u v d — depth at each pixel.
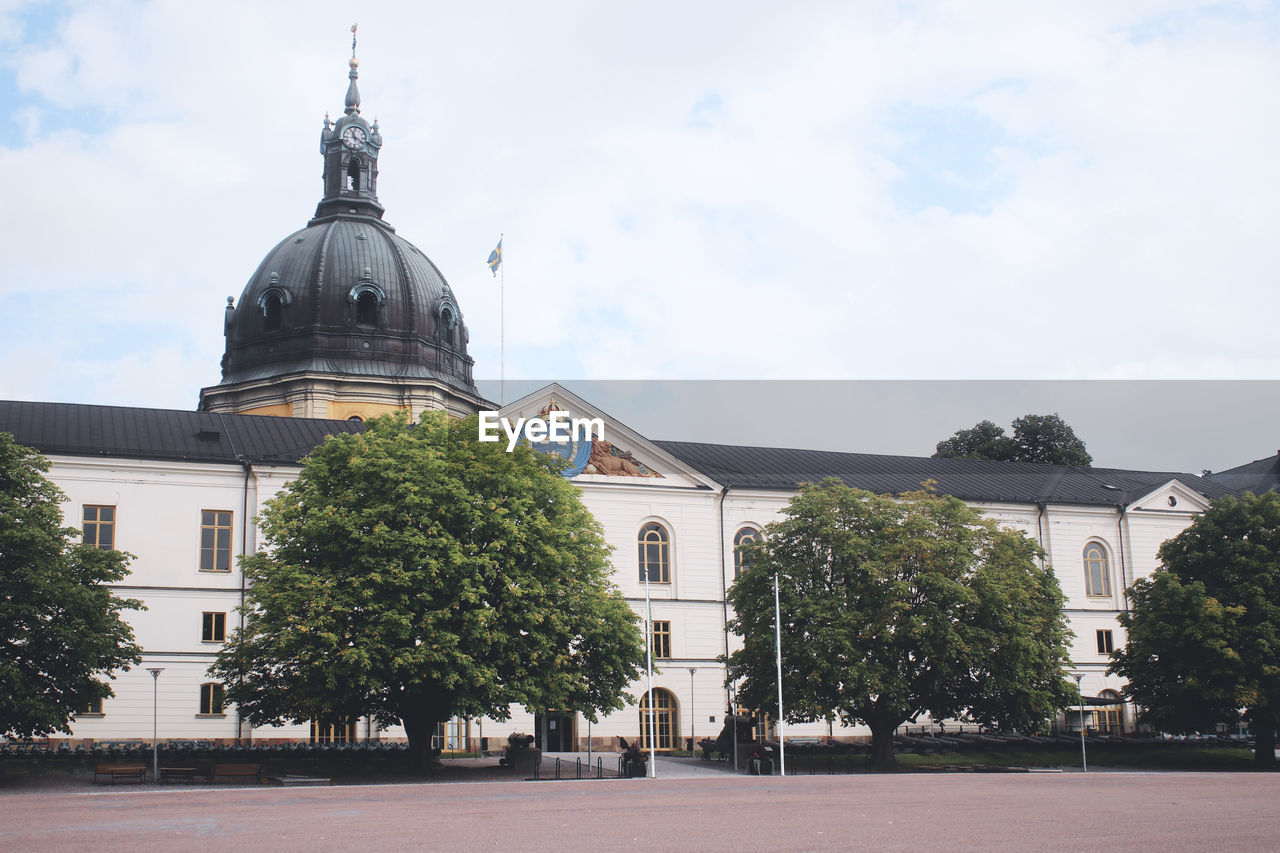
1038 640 62.53
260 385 86.94
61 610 49.19
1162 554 72.38
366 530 52.38
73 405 72.31
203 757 57.62
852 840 22.45
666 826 25.44
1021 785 40.69
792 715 61.00
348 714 53.19
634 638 55.94
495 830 24.78
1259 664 64.19
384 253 92.88
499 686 51.19
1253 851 20.41
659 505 77.25
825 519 63.28
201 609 67.69
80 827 25.89
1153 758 69.25
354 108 102.94
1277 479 96.38
